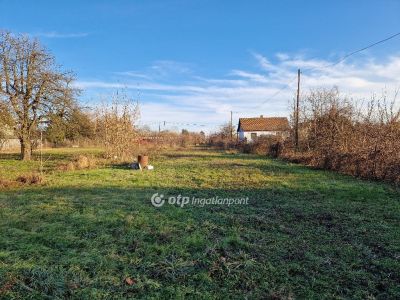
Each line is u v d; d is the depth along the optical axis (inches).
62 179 570.3
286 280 178.5
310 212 328.2
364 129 697.0
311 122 980.6
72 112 1107.3
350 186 478.6
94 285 171.9
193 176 609.0
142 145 1209.4
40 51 1040.2
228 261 203.2
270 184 508.1
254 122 2529.5
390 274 187.6
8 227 275.1
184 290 166.9
